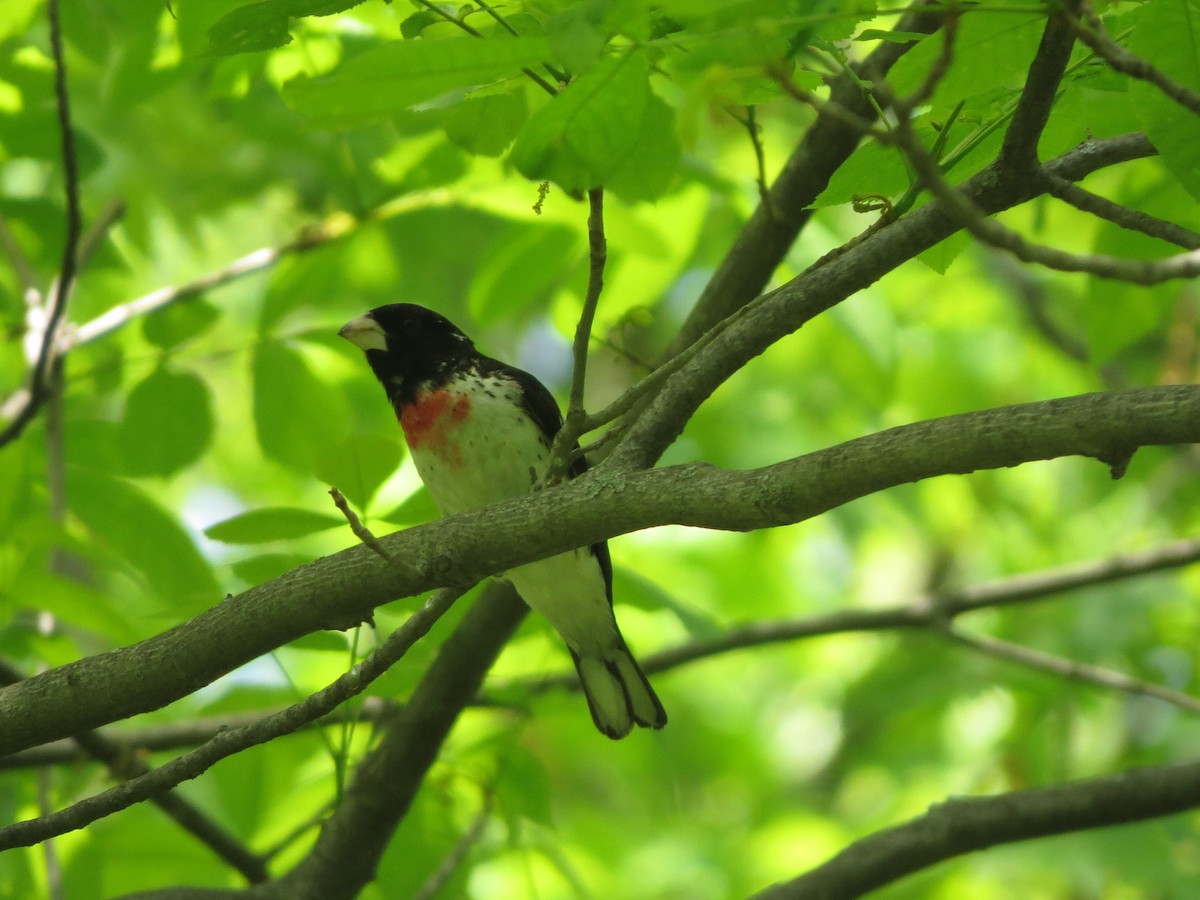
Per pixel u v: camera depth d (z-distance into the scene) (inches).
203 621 199.2
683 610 331.0
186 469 350.6
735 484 176.6
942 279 544.7
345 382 439.8
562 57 129.3
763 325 208.5
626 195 215.0
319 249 365.1
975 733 514.9
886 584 647.8
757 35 139.8
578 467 316.2
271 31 184.5
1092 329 323.9
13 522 303.1
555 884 409.1
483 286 366.3
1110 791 291.1
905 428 167.0
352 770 340.2
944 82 171.5
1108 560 404.8
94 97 469.4
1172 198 264.7
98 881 332.5
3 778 379.2
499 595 299.4
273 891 290.5
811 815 533.6
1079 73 182.5
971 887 440.8
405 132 327.0
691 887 521.3
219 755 196.7
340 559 197.3
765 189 177.2
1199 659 446.9
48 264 387.2
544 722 458.6
